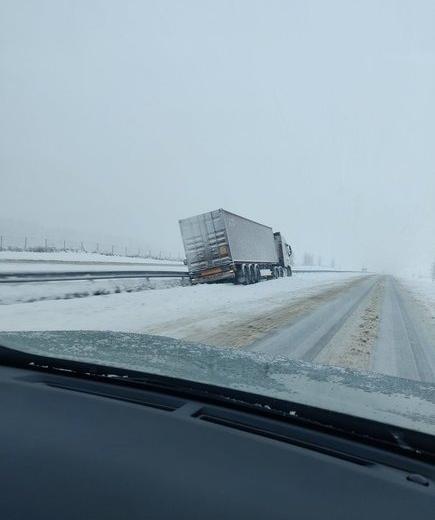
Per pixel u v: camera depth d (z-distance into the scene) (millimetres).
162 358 3225
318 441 1994
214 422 2172
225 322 10047
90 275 14930
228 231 21172
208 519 1467
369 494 1618
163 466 1753
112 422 2131
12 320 9039
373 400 2453
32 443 1892
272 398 2252
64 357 2949
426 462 1843
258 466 1774
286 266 35500
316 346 7965
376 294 21938
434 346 8703
